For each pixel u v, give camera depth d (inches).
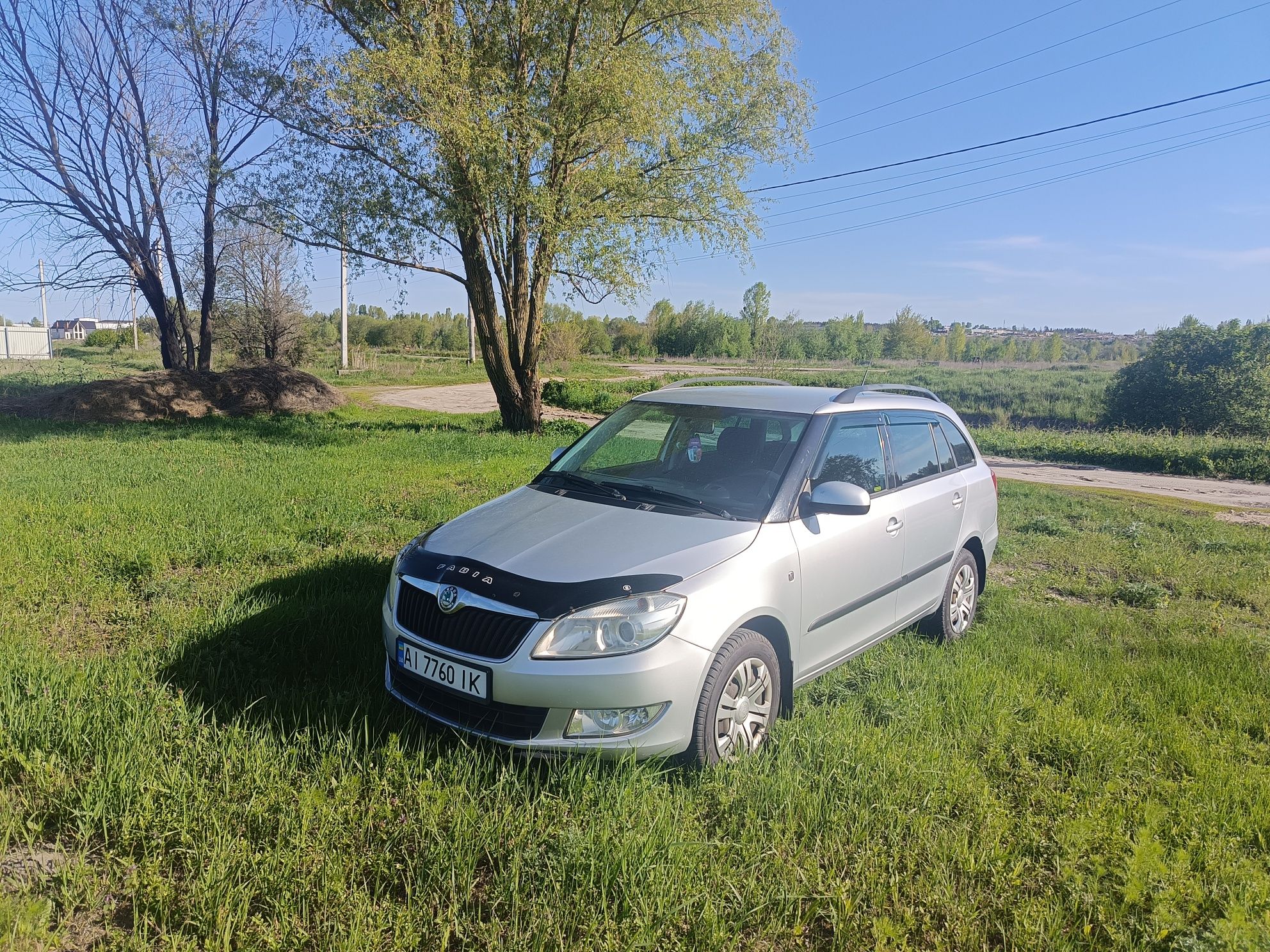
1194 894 106.6
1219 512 499.2
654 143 608.7
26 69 741.9
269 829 111.2
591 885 102.1
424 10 578.2
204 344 901.2
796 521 155.2
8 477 368.2
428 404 1151.0
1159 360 1109.7
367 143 586.6
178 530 267.9
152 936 93.7
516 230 651.5
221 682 154.8
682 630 126.6
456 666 129.0
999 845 115.4
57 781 119.0
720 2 636.7
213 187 733.3
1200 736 157.5
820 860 113.1
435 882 103.6
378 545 273.3
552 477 183.6
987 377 2132.1
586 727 123.3
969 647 203.9
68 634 183.0
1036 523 388.2
